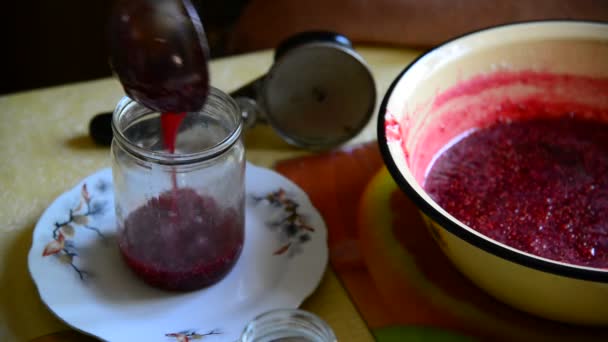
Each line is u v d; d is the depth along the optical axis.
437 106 0.74
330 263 0.67
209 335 0.58
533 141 0.78
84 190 0.71
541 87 0.79
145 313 0.60
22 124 0.82
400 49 0.97
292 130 0.79
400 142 0.61
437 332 0.61
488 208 0.68
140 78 0.54
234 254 0.63
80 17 1.57
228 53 1.16
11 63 1.59
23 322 0.60
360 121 0.79
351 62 0.75
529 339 0.60
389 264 0.67
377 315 0.62
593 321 0.57
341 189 0.75
